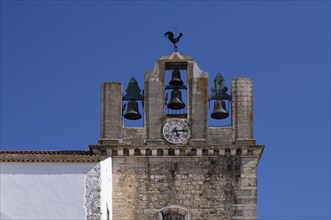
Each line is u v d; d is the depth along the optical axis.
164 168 51.41
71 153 50.97
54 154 49.09
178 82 53.50
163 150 51.53
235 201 50.91
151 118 52.28
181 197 51.00
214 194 51.03
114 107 52.38
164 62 53.25
